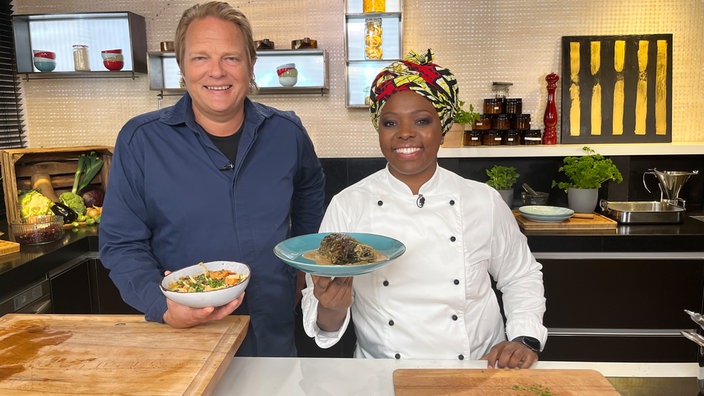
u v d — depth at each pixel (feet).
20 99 10.77
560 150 9.46
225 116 4.67
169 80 10.40
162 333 3.44
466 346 3.94
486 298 4.23
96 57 10.55
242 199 4.76
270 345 5.01
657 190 10.07
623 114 10.03
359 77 10.30
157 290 3.95
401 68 3.81
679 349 8.10
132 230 4.65
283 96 10.69
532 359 3.54
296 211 5.95
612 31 10.11
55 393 2.70
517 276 4.42
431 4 10.24
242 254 4.77
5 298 6.51
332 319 3.72
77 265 8.20
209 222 4.71
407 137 3.74
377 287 4.03
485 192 4.32
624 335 8.15
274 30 10.50
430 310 3.98
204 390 2.74
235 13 4.53
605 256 8.14
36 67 10.02
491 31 10.26
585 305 8.20
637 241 8.08
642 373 3.41
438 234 4.03
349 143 10.75
